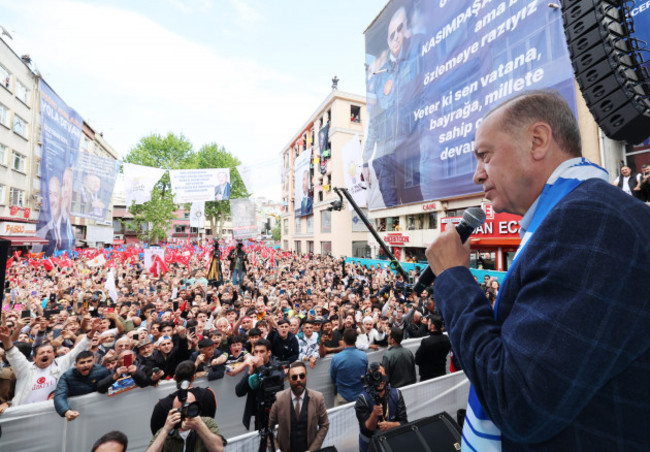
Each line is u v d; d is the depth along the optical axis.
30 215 23.88
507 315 0.63
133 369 4.20
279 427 3.38
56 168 15.65
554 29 10.56
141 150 46.66
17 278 12.59
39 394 4.27
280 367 3.34
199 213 21.94
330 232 33.25
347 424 3.80
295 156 46.06
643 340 0.45
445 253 0.77
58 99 15.70
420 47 17.23
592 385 0.45
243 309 7.22
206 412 3.40
